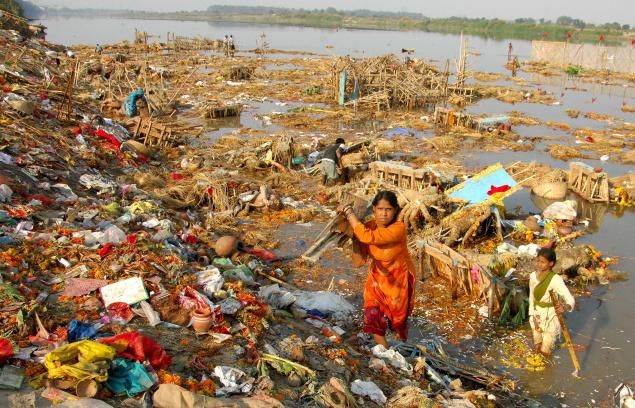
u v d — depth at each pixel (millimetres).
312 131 21266
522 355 7016
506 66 52406
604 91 36531
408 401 5145
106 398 4113
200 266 8023
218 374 4895
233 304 6363
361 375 5688
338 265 9555
